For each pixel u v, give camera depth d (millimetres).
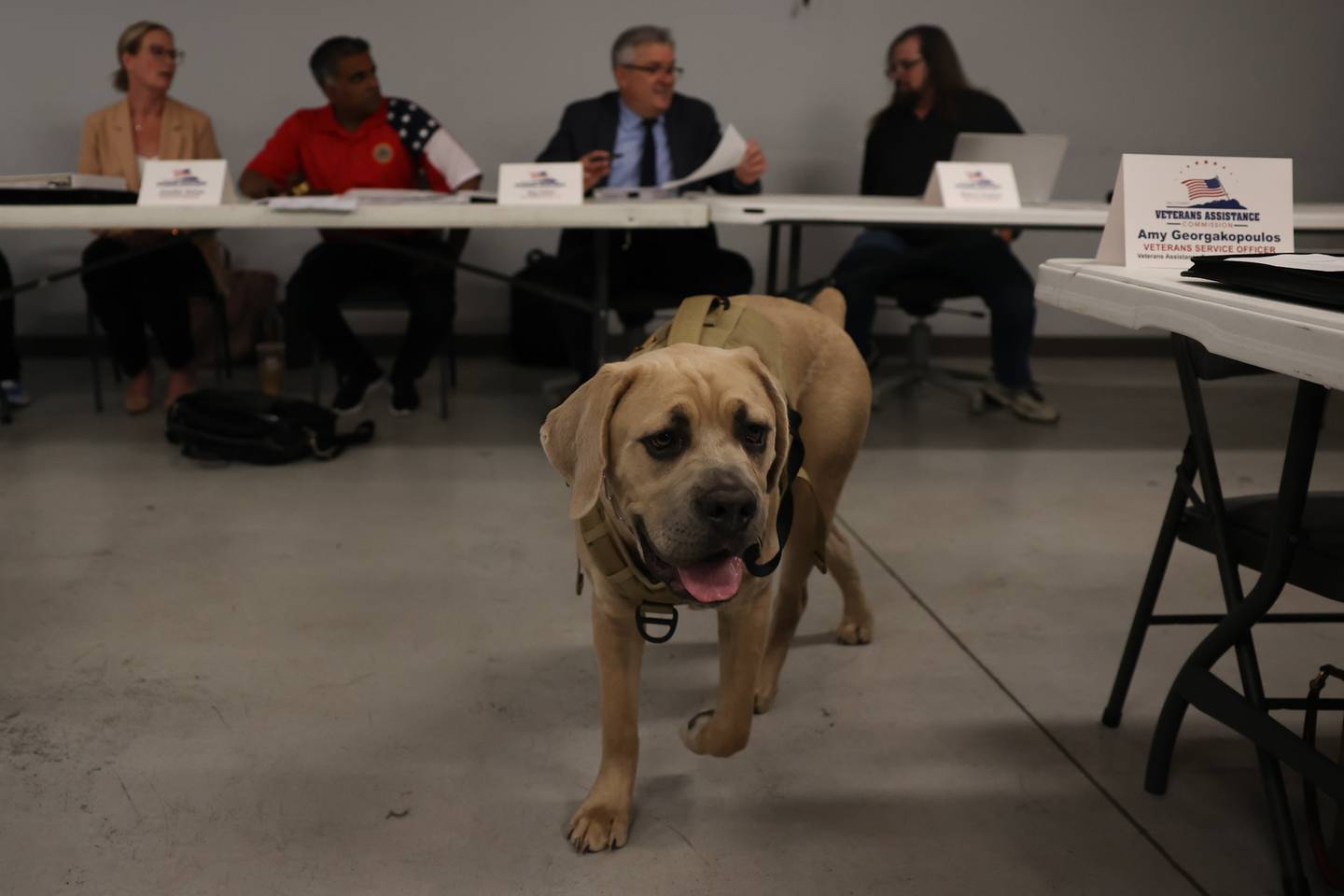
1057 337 5746
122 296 4070
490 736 1873
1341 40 5477
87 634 2250
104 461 3553
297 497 3207
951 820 1649
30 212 3070
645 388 1362
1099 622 2406
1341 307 1184
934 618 2420
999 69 5410
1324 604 2488
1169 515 1795
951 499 3293
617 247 4082
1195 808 1688
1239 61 5477
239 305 5051
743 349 1489
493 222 3174
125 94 4785
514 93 5258
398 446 3807
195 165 3264
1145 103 5500
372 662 2150
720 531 1263
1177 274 1521
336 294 4105
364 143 4254
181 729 1875
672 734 1892
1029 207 3570
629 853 1557
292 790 1699
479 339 5492
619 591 1482
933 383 4699
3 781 1697
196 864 1510
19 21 4934
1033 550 2865
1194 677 1632
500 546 2826
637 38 4172
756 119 5383
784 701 2021
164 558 2693
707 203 3369
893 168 4664
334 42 4090
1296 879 1440
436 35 5156
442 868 1516
